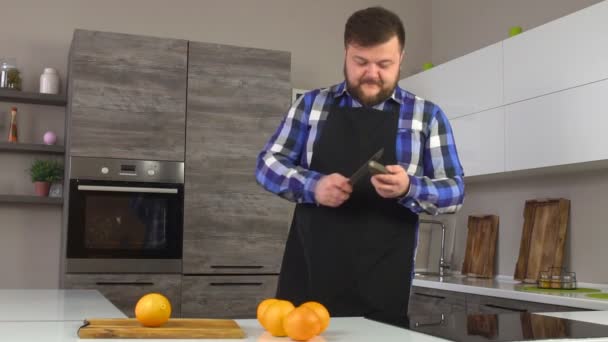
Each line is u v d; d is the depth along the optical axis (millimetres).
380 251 2020
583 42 3260
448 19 5199
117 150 4152
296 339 1271
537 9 4258
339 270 2014
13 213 4426
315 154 2129
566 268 3850
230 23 4945
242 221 4375
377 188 1870
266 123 4477
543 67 3494
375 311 1996
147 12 4754
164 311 1310
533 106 3549
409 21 5375
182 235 4246
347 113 2127
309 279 2025
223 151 4371
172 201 4230
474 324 1553
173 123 4281
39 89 4484
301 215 2066
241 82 4449
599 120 3156
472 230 4539
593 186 3703
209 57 4395
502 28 4570
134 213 4156
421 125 2119
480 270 4379
